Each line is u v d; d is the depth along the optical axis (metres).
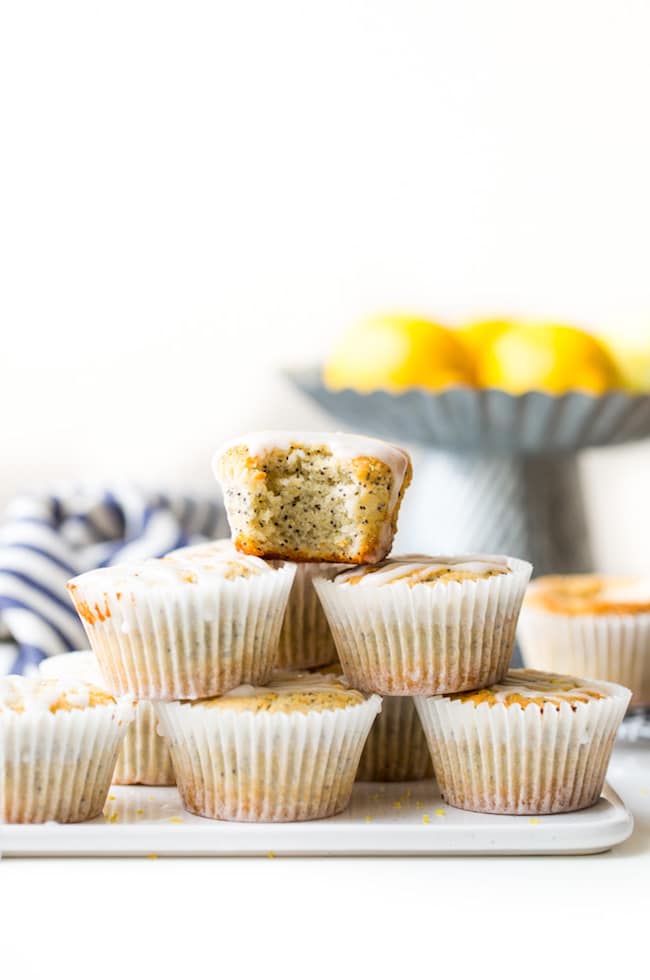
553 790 0.80
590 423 1.06
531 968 0.70
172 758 0.81
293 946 0.71
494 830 0.78
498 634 0.82
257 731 0.79
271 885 0.75
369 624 0.82
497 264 1.58
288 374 1.10
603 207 1.57
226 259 1.55
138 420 1.55
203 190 1.54
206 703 0.80
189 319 1.55
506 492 1.10
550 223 1.57
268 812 0.79
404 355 1.05
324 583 0.82
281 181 1.55
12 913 0.73
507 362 1.05
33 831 0.77
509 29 1.53
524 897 0.74
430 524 1.12
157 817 0.80
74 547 1.17
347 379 1.07
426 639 0.81
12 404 1.53
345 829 0.78
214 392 1.55
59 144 1.52
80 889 0.75
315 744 0.79
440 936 0.72
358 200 1.56
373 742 0.85
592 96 1.54
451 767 0.82
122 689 0.81
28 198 1.52
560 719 0.80
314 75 1.54
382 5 1.53
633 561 1.63
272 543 0.83
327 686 0.82
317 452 0.82
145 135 1.53
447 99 1.55
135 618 0.80
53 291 1.53
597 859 0.78
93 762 0.79
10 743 0.78
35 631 1.05
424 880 0.76
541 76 1.54
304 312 1.57
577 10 1.52
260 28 1.53
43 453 1.54
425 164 1.56
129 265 1.54
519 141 1.56
